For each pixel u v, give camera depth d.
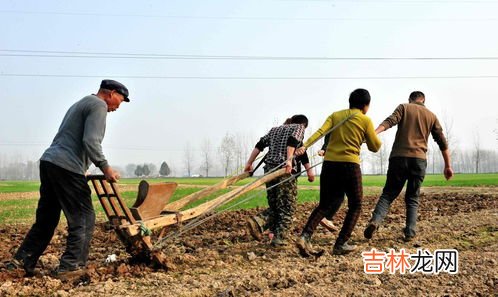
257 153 7.90
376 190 26.11
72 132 5.75
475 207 13.00
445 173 8.52
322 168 7.30
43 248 6.01
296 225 9.85
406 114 8.11
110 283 5.42
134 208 5.90
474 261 6.51
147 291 5.24
